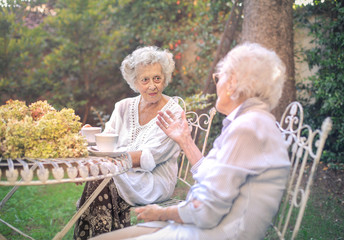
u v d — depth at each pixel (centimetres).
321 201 387
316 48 506
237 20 533
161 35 645
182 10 639
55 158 179
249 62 161
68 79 707
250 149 149
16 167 168
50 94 685
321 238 301
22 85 657
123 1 659
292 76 459
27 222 340
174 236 154
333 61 483
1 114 206
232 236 152
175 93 630
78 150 185
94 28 685
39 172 160
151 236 157
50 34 694
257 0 450
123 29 684
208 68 606
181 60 642
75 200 398
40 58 689
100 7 682
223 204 148
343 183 427
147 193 233
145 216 169
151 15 648
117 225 236
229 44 538
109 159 191
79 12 679
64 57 700
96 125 693
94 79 716
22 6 632
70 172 167
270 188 152
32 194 413
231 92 165
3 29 622
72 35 686
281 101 457
